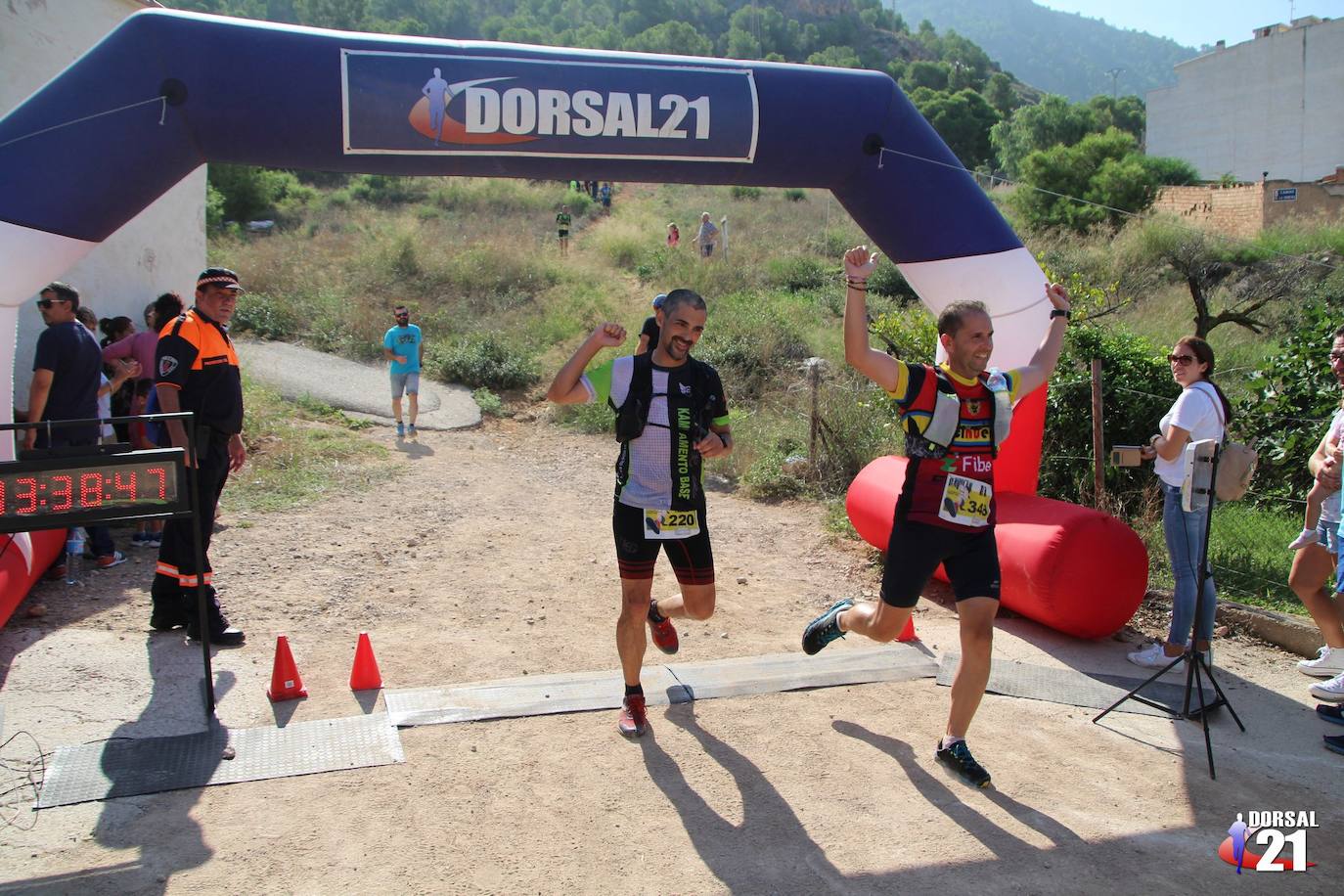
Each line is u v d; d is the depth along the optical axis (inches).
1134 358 329.7
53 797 145.3
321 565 264.7
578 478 388.2
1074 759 168.9
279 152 211.0
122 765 155.1
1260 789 160.4
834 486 359.6
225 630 208.7
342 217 1037.2
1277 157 1685.5
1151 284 672.4
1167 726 183.2
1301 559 198.8
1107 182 928.3
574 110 213.3
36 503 157.6
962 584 158.2
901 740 173.5
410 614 233.5
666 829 143.6
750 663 205.6
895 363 156.6
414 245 723.4
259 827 140.6
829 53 5088.6
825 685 196.5
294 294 622.2
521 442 450.9
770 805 150.6
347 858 134.0
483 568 270.7
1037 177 999.6
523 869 133.0
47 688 180.9
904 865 136.3
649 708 183.0
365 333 578.6
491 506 338.3
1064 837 144.1
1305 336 321.4
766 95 222.7
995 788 157.4
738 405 485.7
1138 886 133.0
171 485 167.0
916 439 158.2
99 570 249.3
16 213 194.2
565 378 158.4
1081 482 318.0
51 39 326.6
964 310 155.9
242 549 273.4
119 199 205.5
